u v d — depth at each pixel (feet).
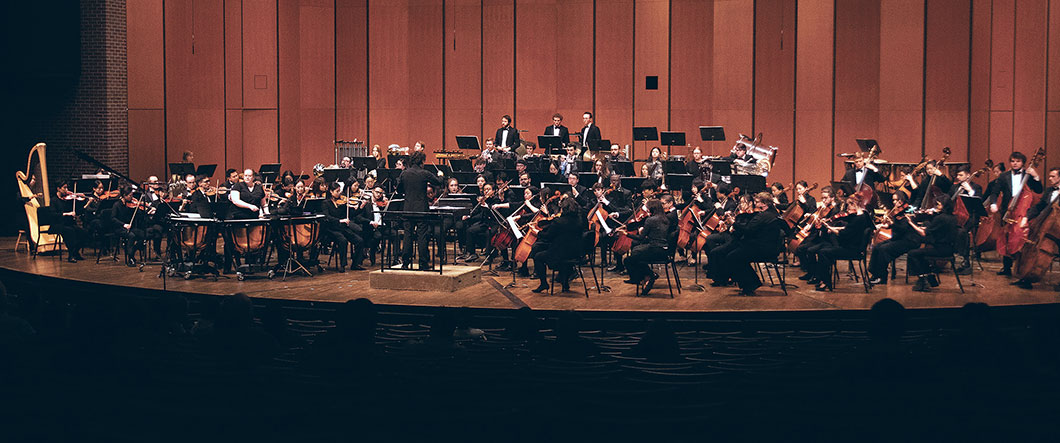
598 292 36.68
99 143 55.67
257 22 62.85
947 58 60.03
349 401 14.70
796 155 62.39
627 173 45.68
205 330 23.53
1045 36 59.67
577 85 64.64
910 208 38.55
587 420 13.39
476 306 33.27
